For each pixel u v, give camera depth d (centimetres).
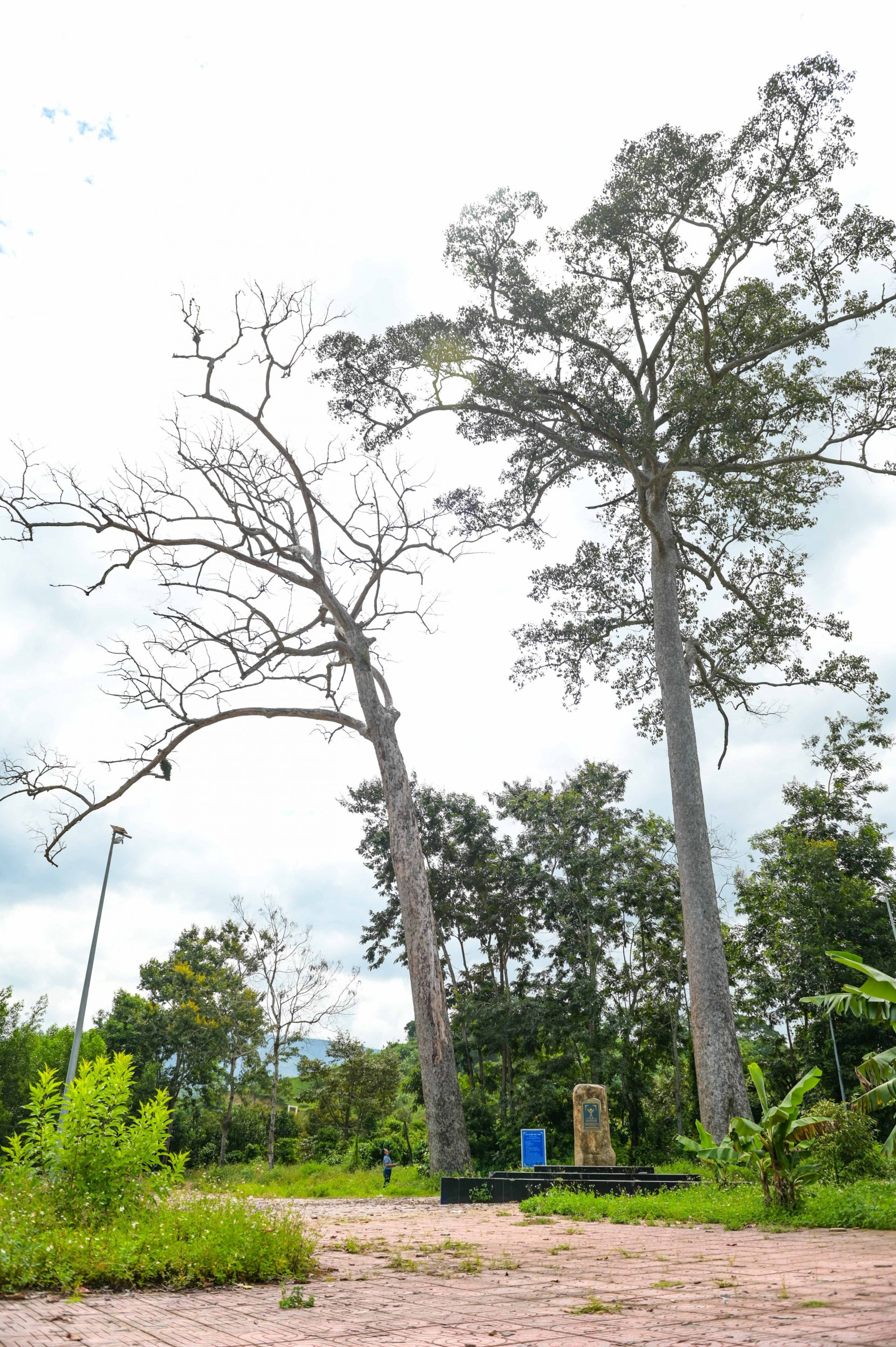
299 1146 4653
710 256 2195
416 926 2212
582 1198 1363
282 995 4006
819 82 1973
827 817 3806
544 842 3541
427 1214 1371
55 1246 569
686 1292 497
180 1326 412
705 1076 1961
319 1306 474
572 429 2561
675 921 3488
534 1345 348
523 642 2827
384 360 2422
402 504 2750
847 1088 3222
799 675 2741
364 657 2539
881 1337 340
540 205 2206
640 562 2839
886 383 2278
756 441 2341
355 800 3812
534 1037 3372
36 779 2380
